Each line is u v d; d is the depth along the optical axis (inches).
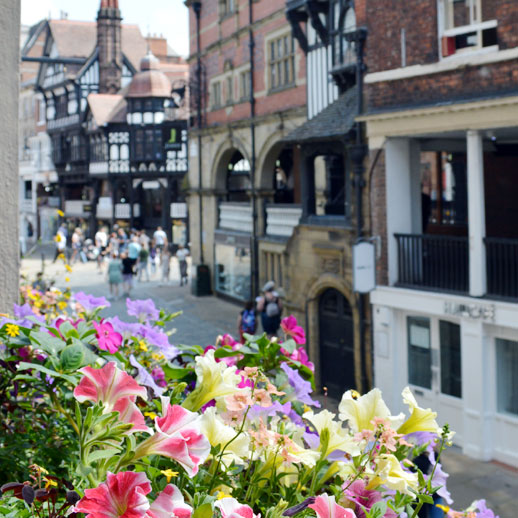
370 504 77.8
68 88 1920.5
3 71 137.6
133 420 75.0
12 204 138.0
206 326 822.5
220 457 78.1
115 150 1747.0
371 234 538.3
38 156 2167.8
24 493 70.3
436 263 485.7
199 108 1041.5
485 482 402.9
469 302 444.1
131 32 2082.9
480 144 446.9
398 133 498.0
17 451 95.6
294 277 634.2
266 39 845.2
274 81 838.5
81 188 2028.8
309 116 741.9
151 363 108.9
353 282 510.9
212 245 1029.8
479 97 443.5
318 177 936.9
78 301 135.7
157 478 81.0
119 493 64.1
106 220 1833.2
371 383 536.7
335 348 597.0
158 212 1782.7
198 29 1033.5
